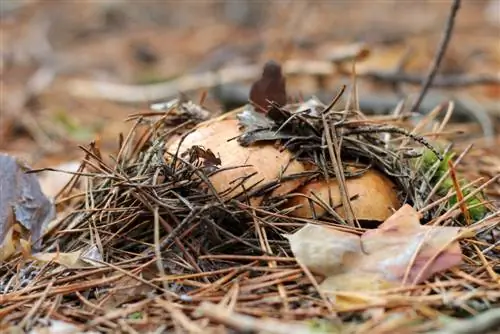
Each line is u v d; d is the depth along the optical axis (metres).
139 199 0.65
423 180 0.69
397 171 0.68
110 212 0.67
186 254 0.64
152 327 0.61
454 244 0.62
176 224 0.65
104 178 0.69
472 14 1.62
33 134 0.94
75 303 0.63
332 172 0.67
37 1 1.88
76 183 0.72
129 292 0.63
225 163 0.66
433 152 0.68
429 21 1.56
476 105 0.88
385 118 0.74
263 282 0.62
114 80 1.27
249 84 1.03
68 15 1.79
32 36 1.58
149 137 0.71
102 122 1.00
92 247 0.66
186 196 0.66
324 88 1.02
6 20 1.72
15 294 0.63
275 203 0.66
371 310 0.60
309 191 0.66
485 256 0.65
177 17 1.79
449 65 1.19
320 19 1.61
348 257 0.62
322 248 0.62
